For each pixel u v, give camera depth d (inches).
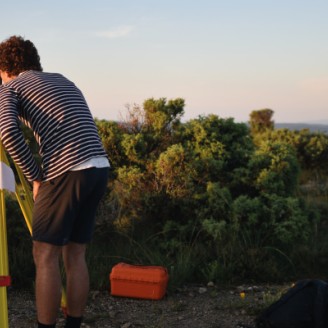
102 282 180.2
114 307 164.2
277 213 220.1
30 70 121.2
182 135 248.2
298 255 210.1
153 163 234.4
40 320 115.6
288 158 239.6
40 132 113.5
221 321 151.2
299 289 130.8
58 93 115.5
